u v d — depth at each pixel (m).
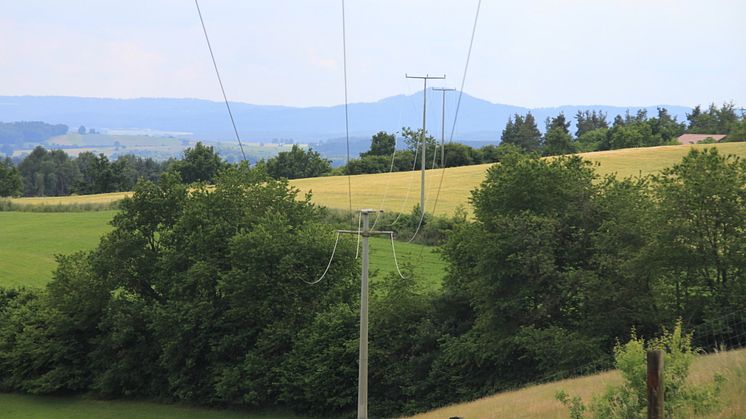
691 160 42.56
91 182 199.88
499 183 48.66
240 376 52.53
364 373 34.28
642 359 17.72
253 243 53.56
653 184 44.25
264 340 52.59
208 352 55.16
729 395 21.16
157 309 54.72
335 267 55.22
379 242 86.44
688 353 18.20
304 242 54.47
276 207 58.81
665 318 41.12
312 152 197.38
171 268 57.31
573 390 32.19
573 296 44.41
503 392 42.00
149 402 56.38
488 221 47.50
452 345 46.53
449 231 52.50
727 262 39.84
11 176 192.62
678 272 41.50
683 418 18.88
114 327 57.25
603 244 43.41
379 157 179.00
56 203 128.25
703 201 40.09
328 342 50.75
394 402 49.50
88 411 53.94
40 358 58.22
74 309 58.16
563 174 48.00
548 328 43.81
